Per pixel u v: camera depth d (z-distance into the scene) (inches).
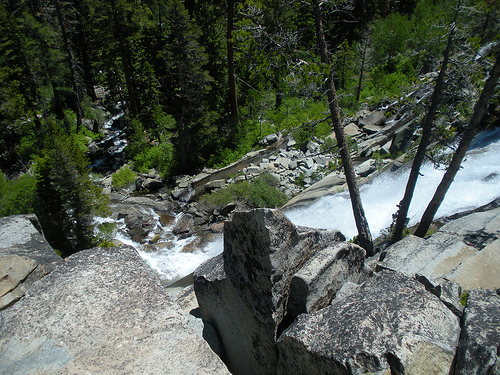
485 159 638.5
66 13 1395.2
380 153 884.6
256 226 159.2
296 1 363.9
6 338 108.0
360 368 115.0
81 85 1497.3
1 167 1247.5
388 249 315.0
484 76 359.3
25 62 1387.8
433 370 113.4
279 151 1128.2
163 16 1363.2
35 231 185.8
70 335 108.3
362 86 1578.5
